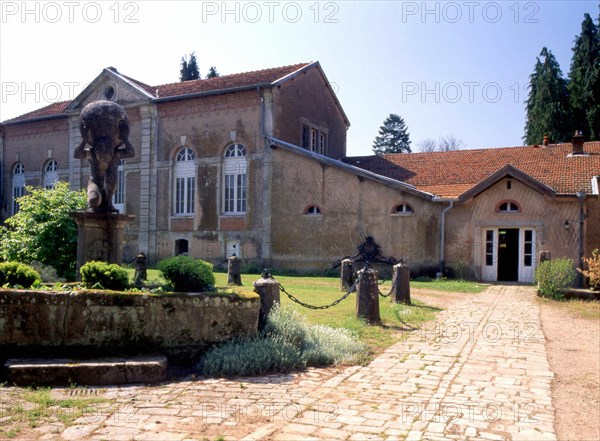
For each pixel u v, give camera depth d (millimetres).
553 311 13562
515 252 20922
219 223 25922
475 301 15195
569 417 5840
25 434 4926
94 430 5074
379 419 5570
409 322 11383
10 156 33000
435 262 21375
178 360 7773
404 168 25484
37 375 6582
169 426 5238
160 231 27422
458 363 8086
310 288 16578
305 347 8305
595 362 8352
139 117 28062
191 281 8531
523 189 20250
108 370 6773
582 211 19438
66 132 30828
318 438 5000
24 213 13664
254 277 21016
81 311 7410
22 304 7223
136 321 7605
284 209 24438
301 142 27016
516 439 5113
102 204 10812
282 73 26625
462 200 20719
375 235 22500
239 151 25797
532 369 7805
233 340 8016
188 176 27078
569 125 36312
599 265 15547
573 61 37312
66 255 13586
